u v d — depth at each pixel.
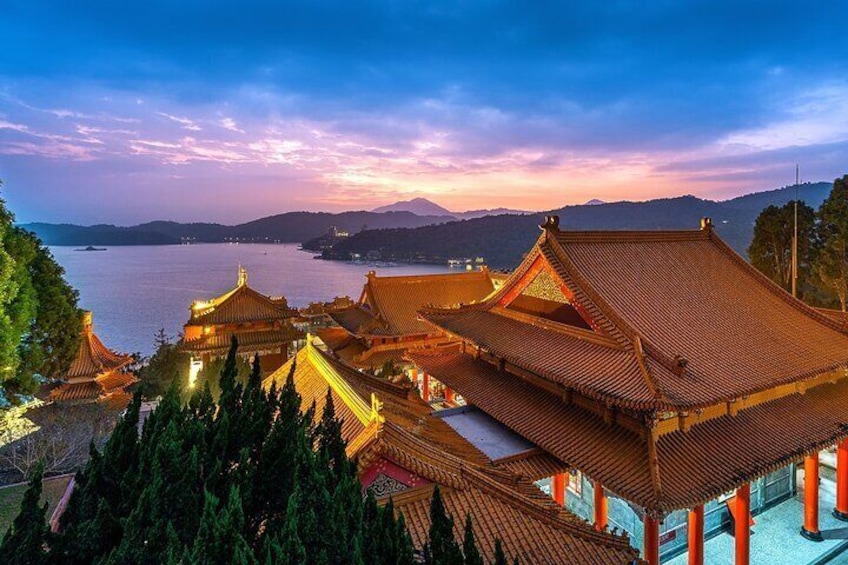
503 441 22.45
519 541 13.34
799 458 18.95
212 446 9.58
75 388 33.91
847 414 22.05
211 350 41.41
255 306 45.09
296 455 8.88
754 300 26.16
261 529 8.93
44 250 31.61
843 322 25.12
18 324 25.66
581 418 20.86
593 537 13.66
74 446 27.12
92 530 8.05
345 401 17.08
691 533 18.97
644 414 17.94
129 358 37.81
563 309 23.94
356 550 7.70
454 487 14.36
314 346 22.27
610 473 17.39
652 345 19.92
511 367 25.80
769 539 24.14
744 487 19.80
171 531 7.17
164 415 10.52
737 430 19.59
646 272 25.59
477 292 55.94
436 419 22.62
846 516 25.12
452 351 30.92
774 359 21.52
